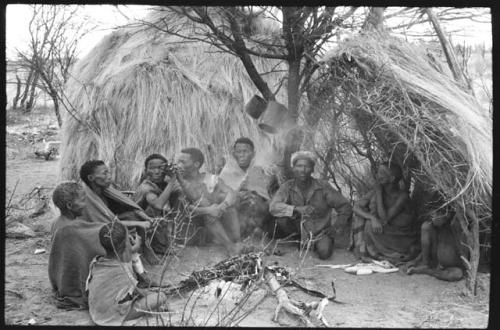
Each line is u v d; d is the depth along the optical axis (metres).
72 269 4.11
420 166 4.91
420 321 3.85
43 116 8.94
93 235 4.08
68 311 4.06
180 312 3.96
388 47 4.74
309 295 4.22
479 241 4.59
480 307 4.08
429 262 4.67
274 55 5.27
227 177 5.33
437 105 4.35
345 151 5.40
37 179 7.36
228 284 4.18
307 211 5.01
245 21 5.52
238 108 5.90
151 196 4.88
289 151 5.48
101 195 4.62
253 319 3.84
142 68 5.88
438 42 4.99
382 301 4.17
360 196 5.62
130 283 3.92
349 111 4.91
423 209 4.98
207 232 5.19
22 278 4.61
